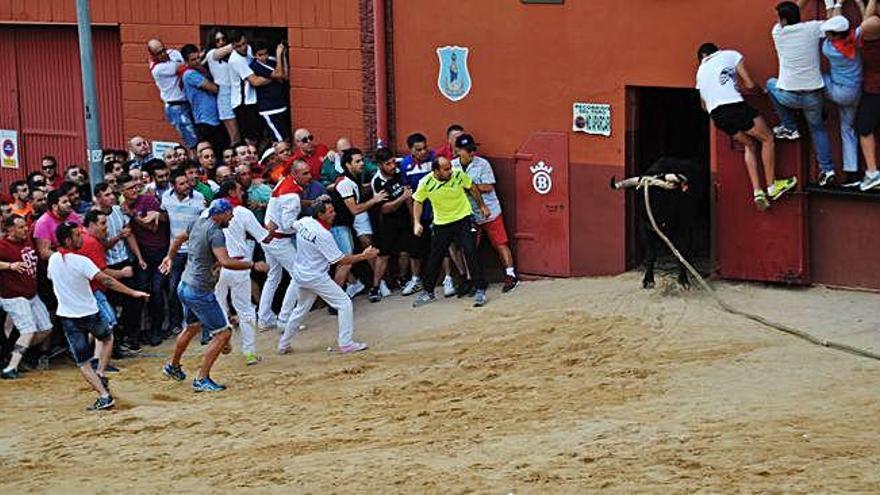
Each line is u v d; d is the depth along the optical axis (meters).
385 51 24.88
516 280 23.89
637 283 22.30
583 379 18.47
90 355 19.66
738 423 15.98
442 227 22.97
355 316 23.50
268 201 23.91
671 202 21.33
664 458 14.96
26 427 18.95
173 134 28.03
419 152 23.91
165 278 23.81
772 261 21.28
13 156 31.30
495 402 17.95
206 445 17.48
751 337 19.39
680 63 21.83
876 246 20.56
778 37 20.00
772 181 20.94
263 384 20.48
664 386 17.75
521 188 23.72
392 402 18.62
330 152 24.88
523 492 14.30
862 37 19.64
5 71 30.95
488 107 23.91
